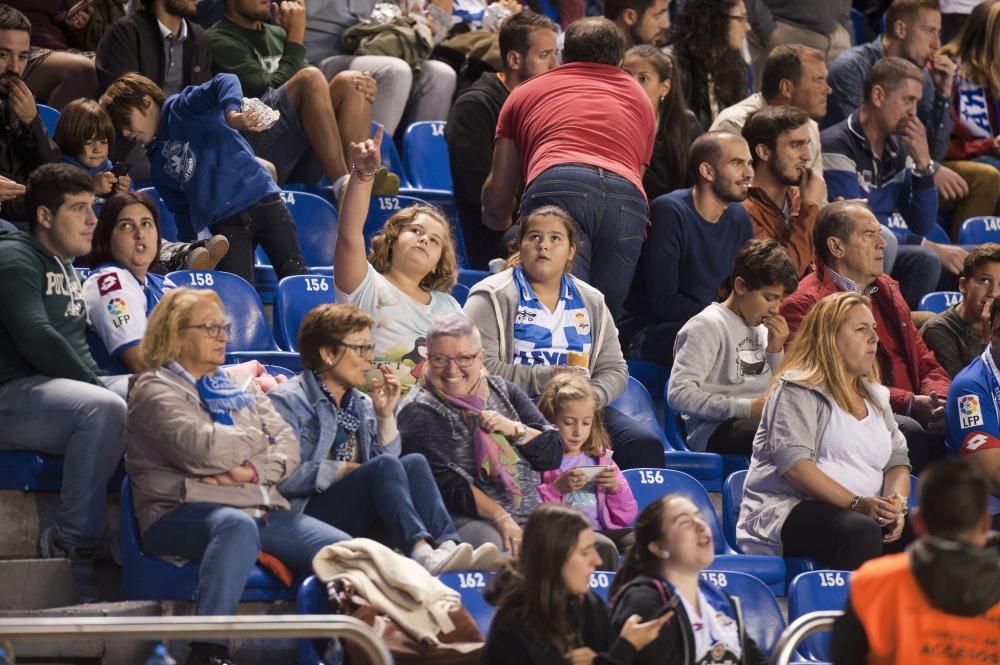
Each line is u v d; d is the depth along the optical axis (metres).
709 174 20.22
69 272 15.64
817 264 19.55
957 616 9.99
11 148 18.44
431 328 15.08
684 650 12.16
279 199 19.73
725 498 17.12
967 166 26.16
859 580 10.27
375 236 16.89
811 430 16.31
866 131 23.61
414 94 24.66
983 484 9.95
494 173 20.53
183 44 21.98
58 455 14.79
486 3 27.03
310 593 13.17
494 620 11.85
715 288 20.45
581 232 18.94
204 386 13.95
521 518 14.84
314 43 24.45
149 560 13.74
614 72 20.17
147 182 21.39
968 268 19.78
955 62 27.00
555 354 17.16
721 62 23.78
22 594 13.78
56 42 23.17
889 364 19.42
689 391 17.89
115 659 13.48
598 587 14.15
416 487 14.28
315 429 14.52
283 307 18.34
